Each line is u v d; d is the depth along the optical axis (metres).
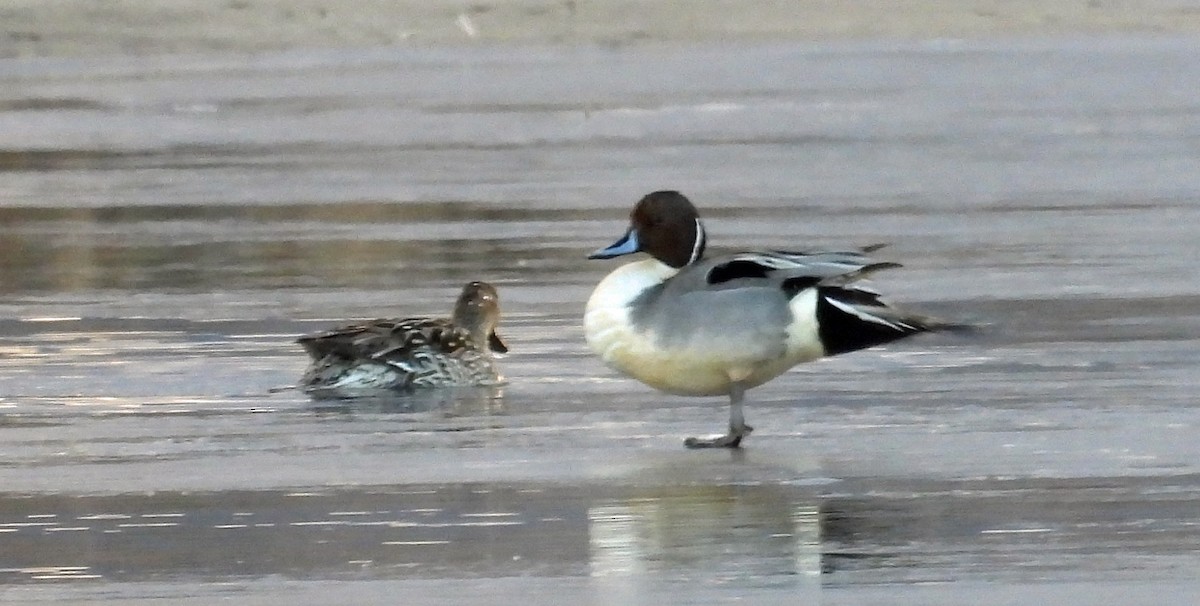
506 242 20.34
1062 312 16.28
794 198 23.44
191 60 41.88
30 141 29.59
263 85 37.19
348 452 11.77
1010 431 12.09
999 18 48.38
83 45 43.38
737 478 10.96
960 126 30.47
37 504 10.58
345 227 21.48
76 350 15.12
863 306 11.29
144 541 9.86
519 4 48.38
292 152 28.19
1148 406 12.73
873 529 9.89
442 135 29.89
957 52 42.50
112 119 32.28
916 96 34.84
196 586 9.14
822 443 11.84
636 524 10.04
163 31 45.19
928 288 17.56
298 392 13.66
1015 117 31.75
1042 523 9.98
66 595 9.04
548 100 34.31
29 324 16.25
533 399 13.38
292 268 18.98
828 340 11.35
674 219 11.88
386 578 9.23
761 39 45.31
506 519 10.19
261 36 44.94
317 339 13.79
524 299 17.27
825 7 48.88
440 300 17.23
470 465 11.38
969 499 10.44
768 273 11.45
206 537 9.92
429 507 10.44
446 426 12.52
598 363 14.60
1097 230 20.86
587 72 39.06
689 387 11.74
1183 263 18.77
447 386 13.77
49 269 19.02
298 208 22.92
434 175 25.58
